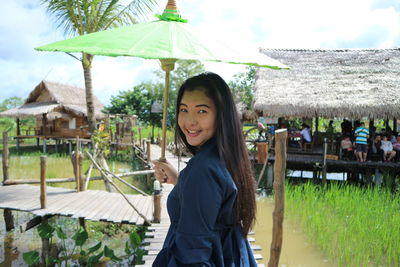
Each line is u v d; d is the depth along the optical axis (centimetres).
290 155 1148
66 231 678
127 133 1922
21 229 564
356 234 583
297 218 705
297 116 1107
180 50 119
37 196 696
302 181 1135
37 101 2133
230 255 122
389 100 1054
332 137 1282
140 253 487
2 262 566
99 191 755
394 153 1048
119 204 652
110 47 117
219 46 134
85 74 938
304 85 1202
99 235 654
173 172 187
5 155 801
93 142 927
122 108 3059
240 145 130
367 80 1190
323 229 586
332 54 1413
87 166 1343
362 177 1200
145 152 1538
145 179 1200
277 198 273
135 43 121
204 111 127
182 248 108
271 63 138
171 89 3114
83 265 546
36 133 2092
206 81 129
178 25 141
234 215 125
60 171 1305
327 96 1116
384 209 683
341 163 1052
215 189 112
